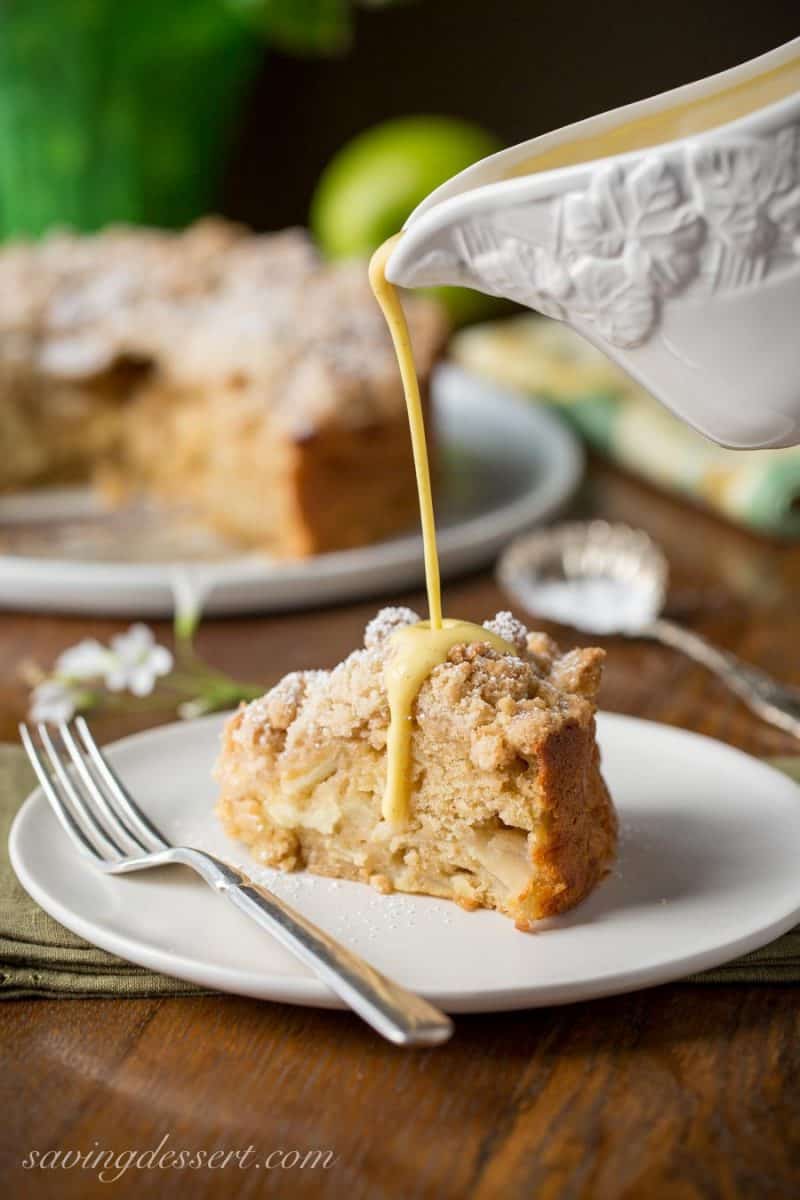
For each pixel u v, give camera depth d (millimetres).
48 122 1249
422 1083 606
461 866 678
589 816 684
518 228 606
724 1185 573
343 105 1560
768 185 580
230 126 1329
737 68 622
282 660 908
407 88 1559
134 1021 632
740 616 957
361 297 1152
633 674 889
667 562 1026
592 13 1532
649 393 638
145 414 1147
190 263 1197
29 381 1140
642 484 1151
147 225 1310
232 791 699
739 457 1097
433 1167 579
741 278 593
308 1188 573
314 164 1577
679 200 588
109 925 646
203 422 1105
